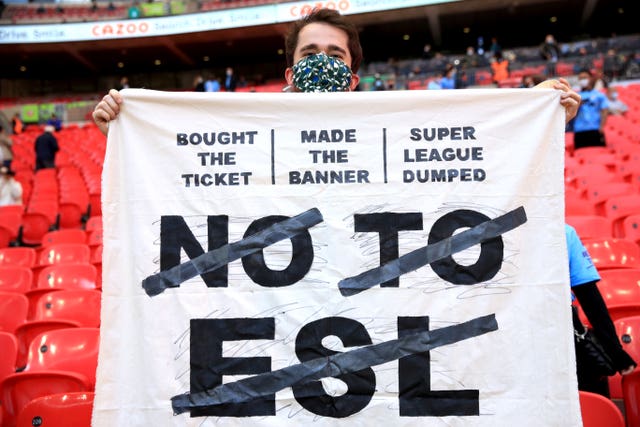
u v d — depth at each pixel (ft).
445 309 6.83
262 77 104.83
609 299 12.90
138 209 7.02
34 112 86.99
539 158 7.06
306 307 6.85
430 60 80.94
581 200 21.48
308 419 6.68
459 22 95.61
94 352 11.67
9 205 32.96
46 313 14.82
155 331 6.84
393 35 100.07
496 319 6.82
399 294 6.86
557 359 6.75
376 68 79.00
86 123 86.28
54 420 8.61
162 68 112.68
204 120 7.16
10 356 11.49
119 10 103.09
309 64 7.79
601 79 47.70
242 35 92.84
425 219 6.98
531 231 6.96
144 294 6.89
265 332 6.82
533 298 6.84
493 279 6.88
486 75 67.87
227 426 6.68
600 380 8.55
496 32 101.96
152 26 88.22
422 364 6.73
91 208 35.27
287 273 6.91
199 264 6.94
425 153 7.08
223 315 6.86
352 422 6.66
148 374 6.77
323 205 7.03
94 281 18.08
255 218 7.02
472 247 6.93
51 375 10.27
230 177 7.08
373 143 7.10
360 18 88.38
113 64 108.27
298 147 7.10
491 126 7.09
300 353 6.79
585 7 90.79
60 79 114.42
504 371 6.73
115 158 7.11
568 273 6.87
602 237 17.52
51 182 40.78
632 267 14.38
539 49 75.20
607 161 31.14
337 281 6.89
